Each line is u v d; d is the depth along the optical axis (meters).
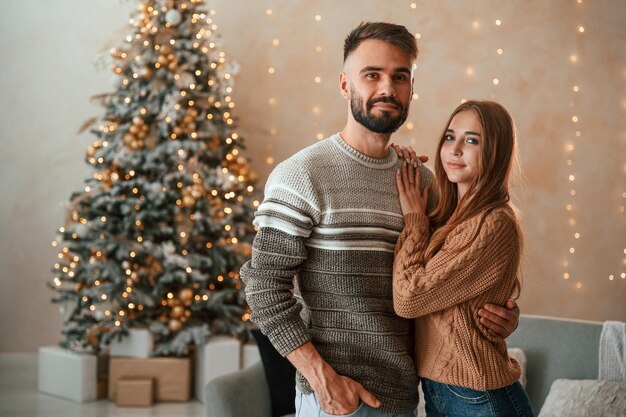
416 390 2.21
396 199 2.19
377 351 2.10
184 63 4.99
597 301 5.85
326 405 2.04
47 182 5.82
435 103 5.81
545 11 5.81
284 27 5.83
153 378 4.82
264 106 5.86
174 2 5.06
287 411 3.52
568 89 5.83
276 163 5.86
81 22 5.80
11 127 5.81
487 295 2.12
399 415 2.14
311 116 5.84
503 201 2.18
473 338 2.09
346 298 2.09
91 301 4.82
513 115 5.81
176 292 4.93
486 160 2.17
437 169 2.30
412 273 2.04
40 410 4.63
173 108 4.81
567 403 3.07
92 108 5.81
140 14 5.04
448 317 2.10
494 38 5.80
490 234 2.06
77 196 4.98
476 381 2.09
